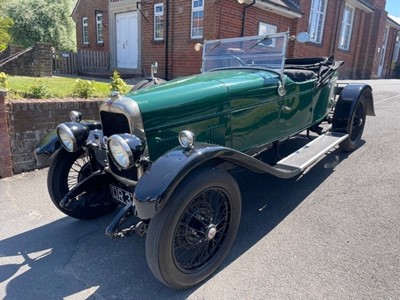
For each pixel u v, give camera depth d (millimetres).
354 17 18484
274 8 11562
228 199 2547
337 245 2826
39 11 18016
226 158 2484
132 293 2359
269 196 3783
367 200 3598
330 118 5105
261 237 2979
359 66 20531
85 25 15695
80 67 12938
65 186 3303
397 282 2373
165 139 2656
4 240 3004
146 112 2525
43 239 3029
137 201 2086
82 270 2609
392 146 5305
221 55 4234
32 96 4879
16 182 4195
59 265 2672
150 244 2176
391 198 3617
